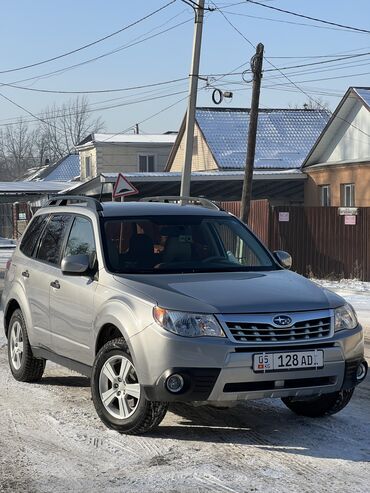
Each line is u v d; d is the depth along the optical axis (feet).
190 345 17.43
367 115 89.92
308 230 69.56
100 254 21.06
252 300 18.22
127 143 159.63
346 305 19.45
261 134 127.75
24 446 18.47
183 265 21.30
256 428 20.02
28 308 24.50
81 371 21.38
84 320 20.81
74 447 18.33
